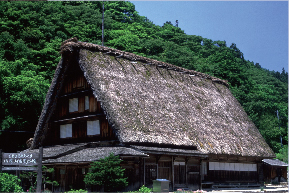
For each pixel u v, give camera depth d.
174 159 22.16
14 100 32.81
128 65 25.14
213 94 32.09
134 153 17.77
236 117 31.61
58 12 64.06
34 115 35.62
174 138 21.42
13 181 13.33
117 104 20.42
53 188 21.81
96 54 23.45
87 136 22.66
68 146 23.25
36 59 45.97
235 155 25.88
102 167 16.50
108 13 83.69
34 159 13.66
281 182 38.28
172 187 21.45
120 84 22.39
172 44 67.62
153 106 23.05
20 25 48.53
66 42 23.41
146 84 24.77
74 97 24.00
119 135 18.72
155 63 28.16
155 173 20.62
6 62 36.72
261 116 55.47
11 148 35.53
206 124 26.25
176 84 28.30
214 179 26.30
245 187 29.05
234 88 57.75
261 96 58.78
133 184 19.06
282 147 54.28
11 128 34.31
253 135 30.98
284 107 62.12
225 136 26.81
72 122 23.97
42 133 25.47
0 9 49.78
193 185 23.38
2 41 42.03
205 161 25.67
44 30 52.66
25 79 33.78
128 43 62.66
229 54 64.62
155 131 20.72
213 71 59.38
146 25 92.12
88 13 71.88
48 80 41.44
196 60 66.00
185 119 24.59
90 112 22.56
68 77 24.55
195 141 23.02
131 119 20.14
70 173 20.80
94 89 20.69
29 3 56.94
